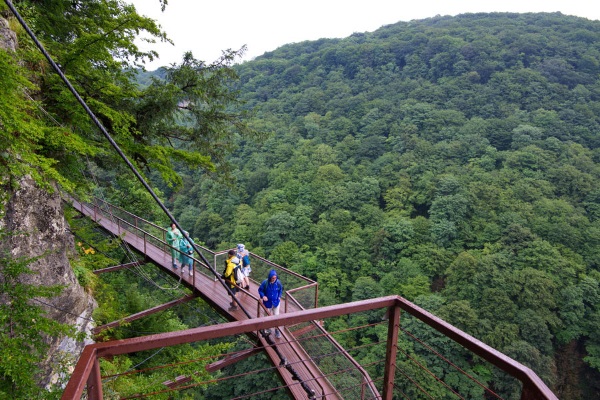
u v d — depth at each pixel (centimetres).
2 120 331
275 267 826
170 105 791
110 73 768
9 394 266
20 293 310
